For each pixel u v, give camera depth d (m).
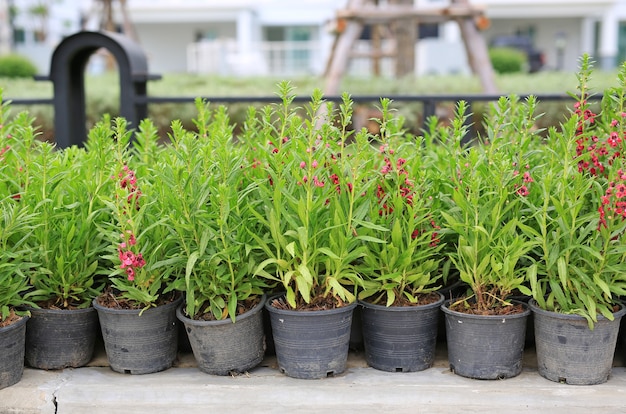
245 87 9.73
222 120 3.54
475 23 8.37
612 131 2.78
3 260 2.67
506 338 2.71
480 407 2.62
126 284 2.82
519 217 2.82
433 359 2.92
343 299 2.73
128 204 2.66
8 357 2.72
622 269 2.61
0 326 2.71
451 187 2.87
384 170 2.77
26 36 27.62
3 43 23.23
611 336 2.68
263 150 2.83
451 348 2.81
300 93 8.81
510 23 29.17
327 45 26.08
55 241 2.89
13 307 2.89
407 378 2.79
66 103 4.98
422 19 8.38
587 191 2.74
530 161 3.13
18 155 3.17
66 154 3.32
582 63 2.79
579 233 2.76
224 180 2.69
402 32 9.97
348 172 2.82
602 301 2.62
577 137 2.68
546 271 2.73
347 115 2.73
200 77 11.31
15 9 24.95
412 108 7.36
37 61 25.06
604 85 8.40
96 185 2.95
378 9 8.16
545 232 2.64
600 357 2.67
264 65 21.28
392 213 2.85
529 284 3.02
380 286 2.80
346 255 2.70
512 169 2.81
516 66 18.56
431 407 2.63
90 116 8.30
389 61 16.58
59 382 2.80
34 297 2.88
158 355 2.86
